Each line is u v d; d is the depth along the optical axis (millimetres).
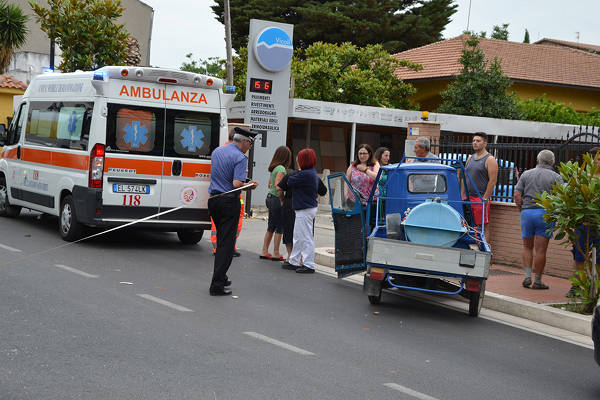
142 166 11211
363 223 9281
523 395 5547
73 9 22641
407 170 9281
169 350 5918
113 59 23344
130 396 4746
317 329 7133
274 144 20109
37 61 32906
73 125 11664
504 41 34906
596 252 9078
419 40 43312
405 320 8008
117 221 11094
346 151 26359
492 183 10859
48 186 12336
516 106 27516
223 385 5117
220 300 8156
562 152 11797
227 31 25250
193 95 11633
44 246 11016
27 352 5574
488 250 8281
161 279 9117
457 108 27203
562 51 35344
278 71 19906
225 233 8430
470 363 6363
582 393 5758
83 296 7711
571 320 8180
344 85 26828
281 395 4992
